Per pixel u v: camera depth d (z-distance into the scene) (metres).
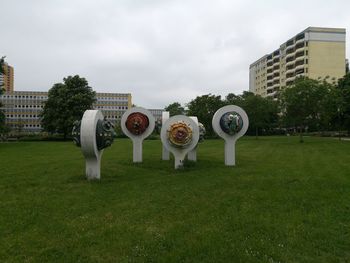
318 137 52.66
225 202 8.59
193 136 15.02
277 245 5.73
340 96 38.66
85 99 54.47
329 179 11.98
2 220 7.13
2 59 35.69
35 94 101.56
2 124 39.03
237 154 22.78
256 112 49.50
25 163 17.47
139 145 18.25
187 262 5.10
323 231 6.40
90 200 8.91
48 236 6.18
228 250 5.50
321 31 84.25
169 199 8.95
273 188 10.34
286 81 93.31
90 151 11.82
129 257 5.28
